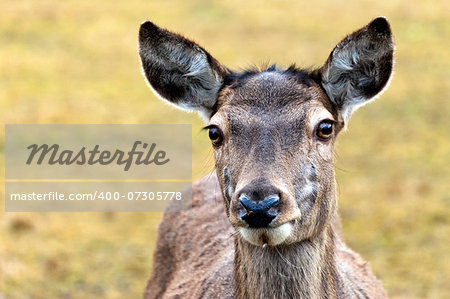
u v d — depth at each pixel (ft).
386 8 157.69
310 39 139.64
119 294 60.80
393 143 92.02
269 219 28.19
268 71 33.76
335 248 39.24
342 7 161.07
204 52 33.71
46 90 114.93
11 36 142.41
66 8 161.68
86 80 120.88
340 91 33.35
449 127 97.35
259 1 168.35
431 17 150.92
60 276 63.31
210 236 41.42
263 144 30.09
